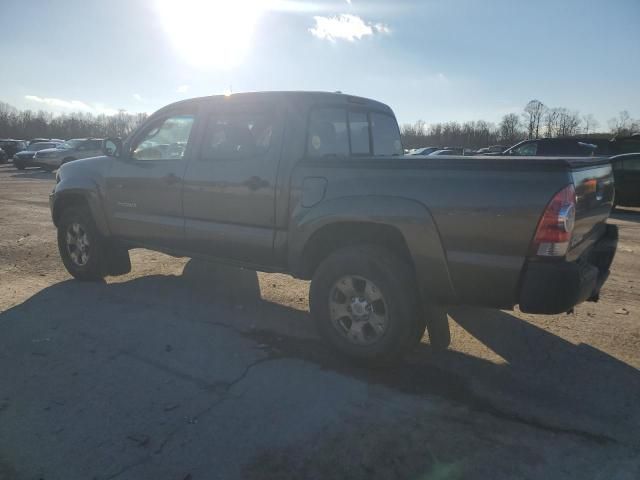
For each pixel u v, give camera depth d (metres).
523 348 4.22
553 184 3.09
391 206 3.55
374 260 3.63
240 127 4.50
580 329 4.62
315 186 3.94
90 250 5.78
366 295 3.74
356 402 3.34
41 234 8.92
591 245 3.78
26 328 4.52
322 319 3.94
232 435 2.97
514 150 18.69
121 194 5.40
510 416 3.21
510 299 3.30
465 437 2.97
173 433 2.99
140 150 5.38
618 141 17.58
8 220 10.50
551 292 3.13
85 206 5.82
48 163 26.98
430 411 3.25
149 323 4.67
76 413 3.19
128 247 5.71
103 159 5.73
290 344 4.25
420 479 2.61
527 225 3.15
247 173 4.33
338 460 2.76
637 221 11.95
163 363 3.88
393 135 5.59
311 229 3.92
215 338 4.36
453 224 3.36
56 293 5.54
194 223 4.79
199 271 6.49
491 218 3.24
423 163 3.50
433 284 3.51
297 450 2.84
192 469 2.68
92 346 4.16
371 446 2.88
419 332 3.72
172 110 5.13
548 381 3.67
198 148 4.79
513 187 3.18
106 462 2.74
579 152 17.38
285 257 4.24
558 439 2.97
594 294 3.77
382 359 3.71
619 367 3.89
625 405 3.35
